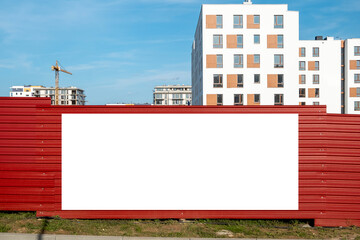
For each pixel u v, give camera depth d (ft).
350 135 17.98
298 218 17.83
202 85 120.06
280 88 119.24
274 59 119.55
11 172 17.83
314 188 17.85
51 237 15.51
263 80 119.24
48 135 17.95
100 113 18.03
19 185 17.80
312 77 176.04
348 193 17.83
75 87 459.32
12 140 17.89
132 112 18.08
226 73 118.62
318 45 175.73
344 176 17.89
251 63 118.93
